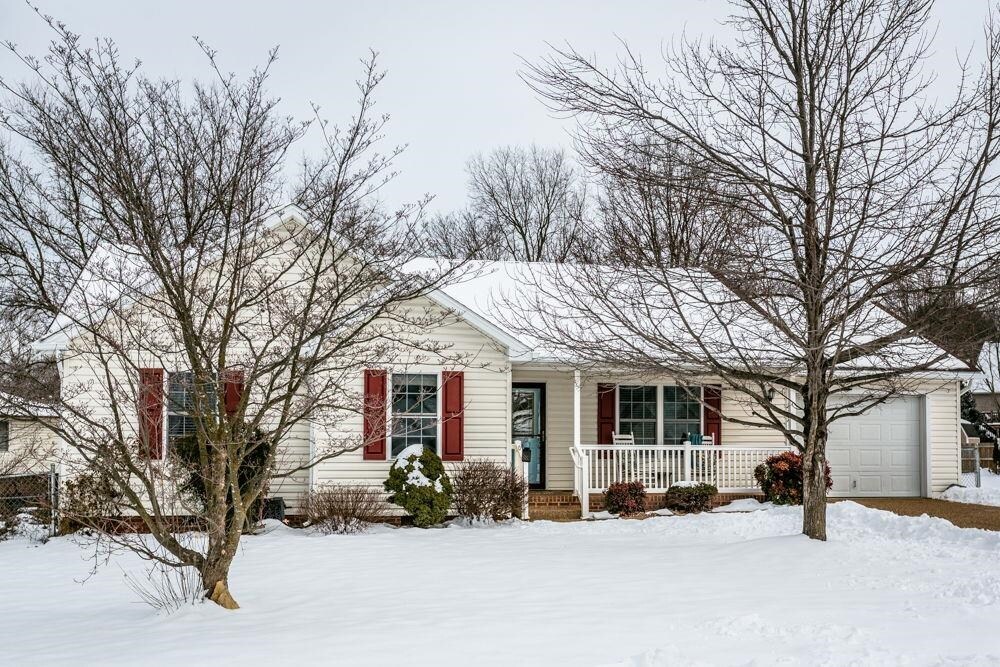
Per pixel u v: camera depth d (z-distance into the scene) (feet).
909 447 72.79
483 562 42.93
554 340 46.09
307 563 43.65
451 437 60.95
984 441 104.32
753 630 27.25
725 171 42.55
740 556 42.04
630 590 34.94
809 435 44.14
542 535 52.85
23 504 56.24
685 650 25.16
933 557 40.37
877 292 41.19
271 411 47.85
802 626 27.37
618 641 26.40
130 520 54.19
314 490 58.18
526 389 69.46
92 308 35.19
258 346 45.98
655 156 42.73
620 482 63.87
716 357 47.65
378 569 41.57
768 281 42.42
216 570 32.60
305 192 33.81
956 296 40.04
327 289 32.50
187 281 33.30
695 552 44.21
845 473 72.18
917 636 26.30
